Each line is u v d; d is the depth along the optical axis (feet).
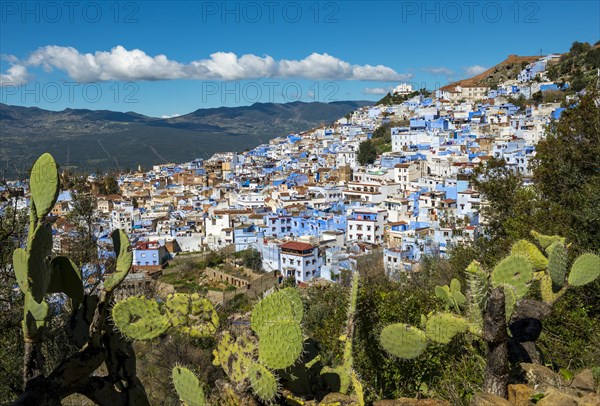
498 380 16.46
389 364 23.84
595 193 40.32
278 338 13.50
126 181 363.97
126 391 15.64
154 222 237.04
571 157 51.55
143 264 186.60
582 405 14.28
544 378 17.62
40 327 14.28
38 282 13.94
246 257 173.37
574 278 20.01
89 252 54.34
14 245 36.83
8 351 30.76
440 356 23.26
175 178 370.73
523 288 18.67
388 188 222.48
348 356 16.97
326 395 15.69
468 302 17.44
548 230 42.57
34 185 13.87
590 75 328.29
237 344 14.39
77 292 15.64
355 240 177.06
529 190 58.80
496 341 16.48
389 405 16.60
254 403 13.73
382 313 28.37
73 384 14.75
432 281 47.52
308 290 47.52
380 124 413.39
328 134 454.81
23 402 13.80
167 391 34.91
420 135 307.58
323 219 188.34
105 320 15.56
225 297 132.98
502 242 48.49
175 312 15.14
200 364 33.50
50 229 14.24
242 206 246.68
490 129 299.38
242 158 439.63
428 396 22.25
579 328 24.88
